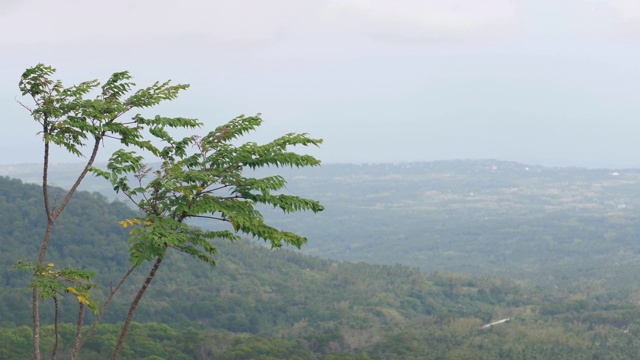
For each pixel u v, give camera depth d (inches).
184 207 696.4
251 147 713.0
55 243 5290.4
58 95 721.6
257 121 732.7
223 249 6353.3
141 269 5374.0
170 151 737.6
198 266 5693.9
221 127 729.0
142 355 3029.0
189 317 4781.0
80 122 710.5
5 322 3580.2
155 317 4507.9
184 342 3238.2
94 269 5157.5
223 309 4936.0
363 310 5511.8
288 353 3395.7
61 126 706.8
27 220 5359.3
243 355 3255.4
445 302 6284.5
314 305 5482.3
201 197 703.1
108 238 5447.8
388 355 3713.1
